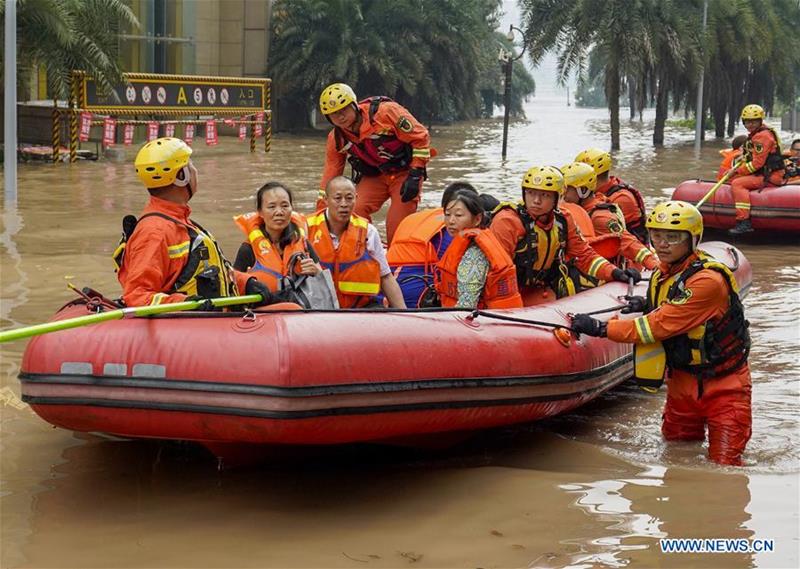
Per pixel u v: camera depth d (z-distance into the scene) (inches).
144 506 206.8
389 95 1540.4
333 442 209.6
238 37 1486.2
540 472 230.5
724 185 593.6
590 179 317.7
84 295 216.8
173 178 212.4
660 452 245.4
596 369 257.9
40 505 205.9
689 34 1239.5
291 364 195.9
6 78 636.7
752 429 262.2
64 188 718.5
